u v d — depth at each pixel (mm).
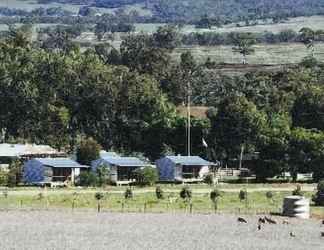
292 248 192750
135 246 187875
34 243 188000
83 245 187250
